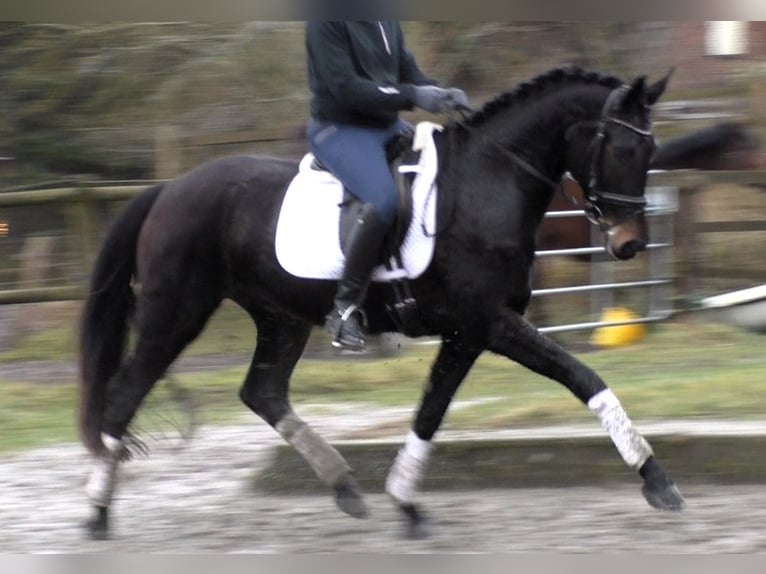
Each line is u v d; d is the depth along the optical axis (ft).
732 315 53.52
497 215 27.09
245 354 54.65
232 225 29.04
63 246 54.65
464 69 65.98
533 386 44.45
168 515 30.91
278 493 32.73
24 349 55.72
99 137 73.51
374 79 27.84
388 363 50.24
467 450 32.09
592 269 55.47
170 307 29.09
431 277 27.55
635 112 26.37
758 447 31.22
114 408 29.12
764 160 62.23
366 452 32.83
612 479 31.68
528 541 27.22
